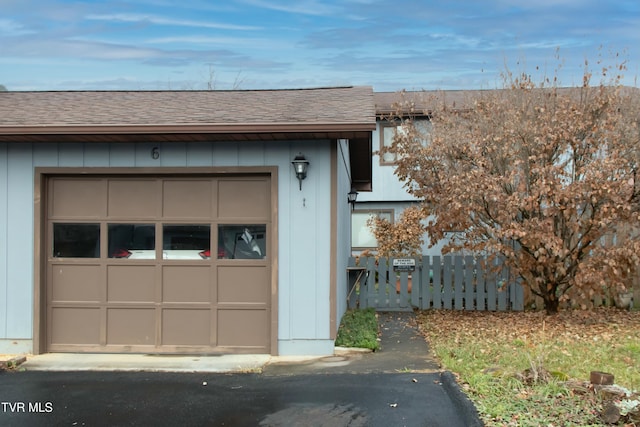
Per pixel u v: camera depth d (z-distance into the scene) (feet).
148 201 25.55
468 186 29.84
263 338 25.13
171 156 25.18
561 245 29.81
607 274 30.35
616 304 36.22
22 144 25.50
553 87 32.01
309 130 22.84
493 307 37.19
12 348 25.34
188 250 25.44
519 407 16.06
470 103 37.06
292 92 30.83
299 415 16.99
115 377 21.52
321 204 24.66
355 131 22.90
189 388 19.95
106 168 25.34
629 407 14.82
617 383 18.72
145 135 23.62
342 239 32.35
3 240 25.48
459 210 30.89
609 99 29.99
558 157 30.96
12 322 25.39
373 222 53.16
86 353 25.38
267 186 25.27
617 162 28.43
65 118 24.90
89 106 27.78
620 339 26.55
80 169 25.39
